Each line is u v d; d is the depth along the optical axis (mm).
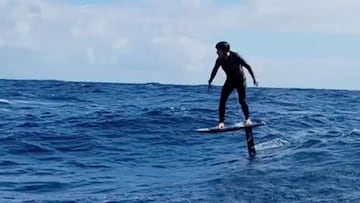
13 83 76500
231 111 32000
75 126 24938
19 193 12984
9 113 31703
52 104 40438
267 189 11477
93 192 12961
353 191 10938
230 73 15719
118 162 17688
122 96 51125
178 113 28750
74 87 66125
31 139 21219
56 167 16656
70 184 14094
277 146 19328
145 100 45344
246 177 12898
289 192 11133
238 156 17969
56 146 20188
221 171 14906
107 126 24766
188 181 13648
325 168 13016
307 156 15102
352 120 29484
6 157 18094
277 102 42500
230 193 11438
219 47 15367
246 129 17812
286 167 13859
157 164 17359
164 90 62625
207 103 39906
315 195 10805
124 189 13188
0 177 14953
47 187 13703
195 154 19125
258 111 33500
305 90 69438
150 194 12250
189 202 11047
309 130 24469
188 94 54469
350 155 14617
